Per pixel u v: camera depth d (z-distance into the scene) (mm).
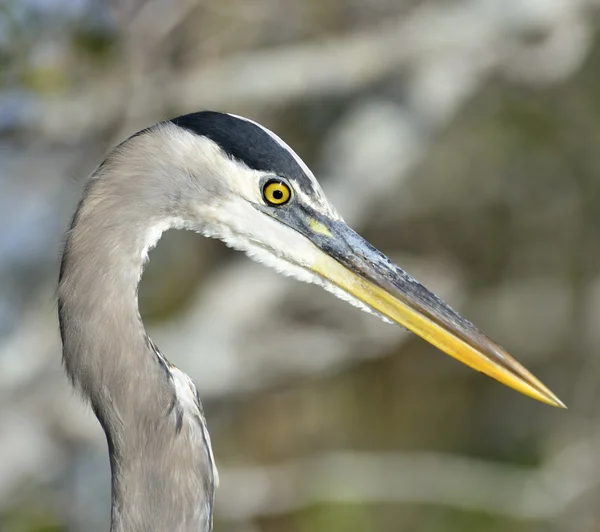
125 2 10047
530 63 11812
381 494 12266
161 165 5418
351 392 13422
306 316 10984
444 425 13578
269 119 11930
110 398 5156
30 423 10078
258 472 11266
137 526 5141
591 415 13617
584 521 12227
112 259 5242
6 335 10633
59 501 10531
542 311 13875
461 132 13469
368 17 11578
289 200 5746
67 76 10031
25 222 10898
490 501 12273
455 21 11250
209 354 10555
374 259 5945
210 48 10820
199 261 12406
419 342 13695
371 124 11781
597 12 12250
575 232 13836
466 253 13812
